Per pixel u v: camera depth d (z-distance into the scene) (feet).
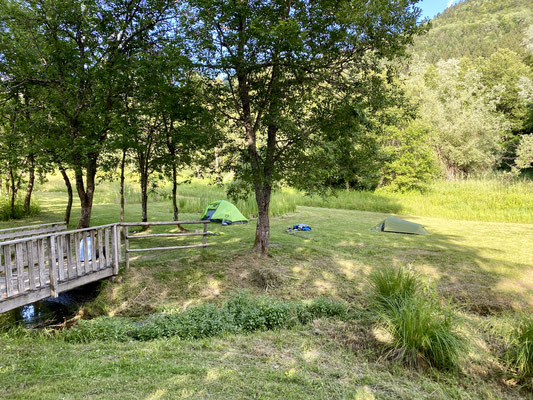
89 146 27.43
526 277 25.44
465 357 14.02
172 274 25.16
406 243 36.68
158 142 39.45
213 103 27.53
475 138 96.17
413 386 12.29
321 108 27.17
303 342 15.62
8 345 14.28
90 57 29.50
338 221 52.26
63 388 10.27
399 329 15.11
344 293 23.85
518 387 12.67
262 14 23.97
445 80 114.32
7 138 30.27
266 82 26.55
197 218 51.85
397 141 87.81
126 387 10.50
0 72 29.84
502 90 123.03
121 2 29.48
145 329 17.03
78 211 57.57
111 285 23.32
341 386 11.69
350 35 22.74
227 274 25.88
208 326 17.15
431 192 76.38
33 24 28.96
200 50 24.56
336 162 27.37
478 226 48.78
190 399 9.91
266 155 28.22
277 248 31.83
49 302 22.84
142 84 29.68
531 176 96.58
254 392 10.63
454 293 22.98
